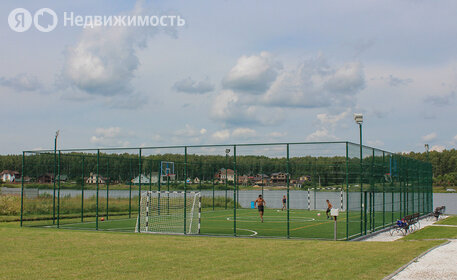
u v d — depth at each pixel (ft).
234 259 42.70
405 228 67.97
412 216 76.23
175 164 109.09
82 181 87.61
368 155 69.41
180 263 40.42
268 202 148.97
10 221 85.20
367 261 41.81
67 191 93.66
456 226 82.69
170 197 98.02
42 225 77.82
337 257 44.04
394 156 86.74
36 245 51.52
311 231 71.61
